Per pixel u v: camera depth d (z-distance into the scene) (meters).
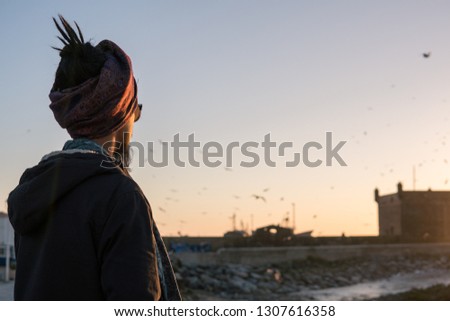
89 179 2.36
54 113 2.55
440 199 123.06
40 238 2.36
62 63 2.60
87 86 2.48
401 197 122.75
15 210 2.37
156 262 2.30
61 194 2.30
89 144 2.49
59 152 2.44
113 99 2.51
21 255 2.42
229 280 58.25
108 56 2.61
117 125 2.56
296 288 60.25
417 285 64.12
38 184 2.32
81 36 2.60
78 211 2.30
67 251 2.27
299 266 74.94
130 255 2.22
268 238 82.31
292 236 84.75
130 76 2.59
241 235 85.38
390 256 90.12
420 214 122.62
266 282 61.00
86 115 2.48
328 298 49.06
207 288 52.56
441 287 33.19
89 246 2.28
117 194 2.32
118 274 2.19
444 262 92.81
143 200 2.38
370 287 62.84
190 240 75.50
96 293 2.28
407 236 105.25
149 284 2.21
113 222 2.28
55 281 2.26
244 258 71.56
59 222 2.30
